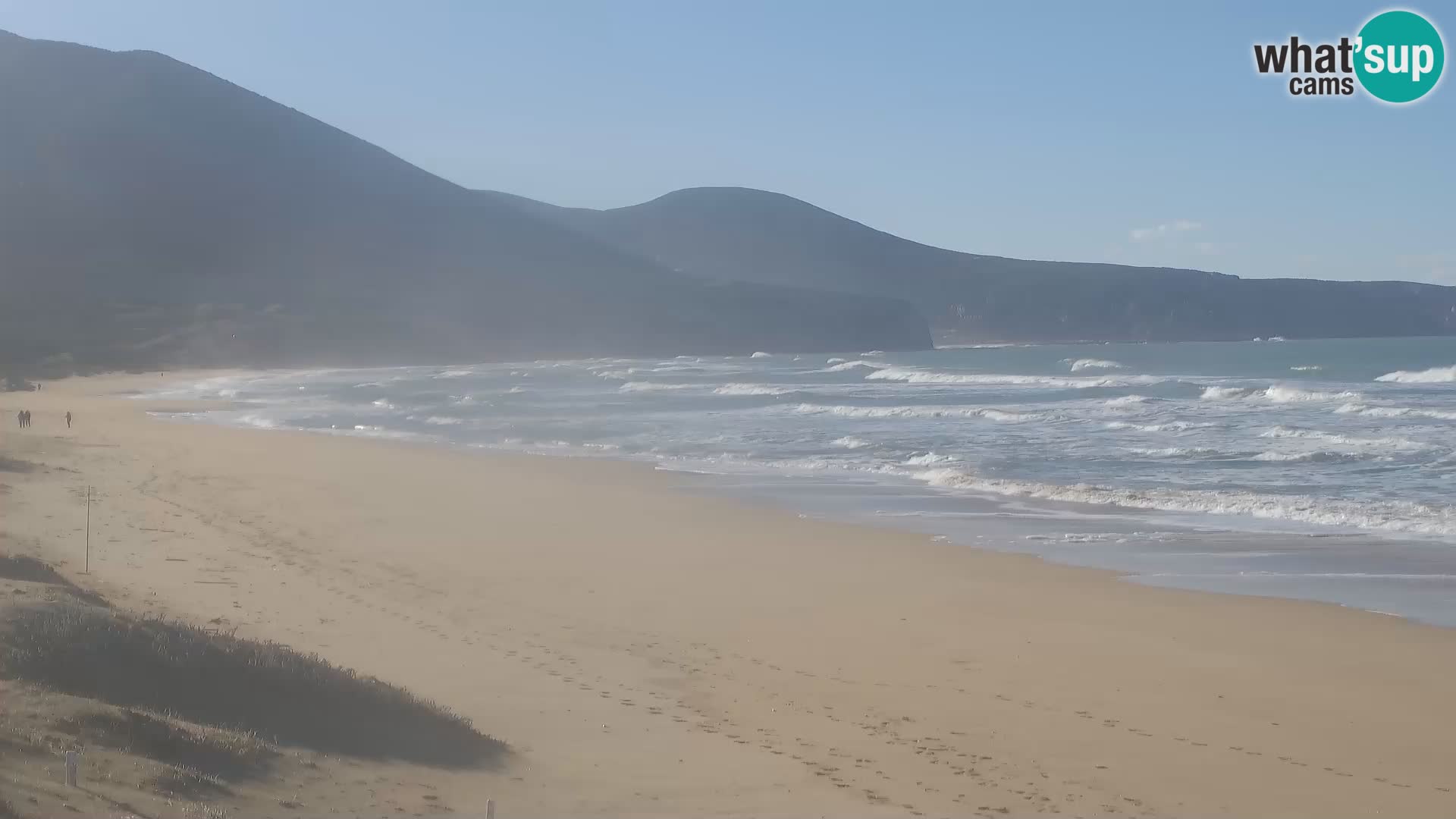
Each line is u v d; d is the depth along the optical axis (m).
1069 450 30.14
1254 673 10.95
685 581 14.95
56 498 19.97
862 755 8.51
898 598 14.05
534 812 6.79
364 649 10.95
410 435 37.31
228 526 18.08
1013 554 16.95
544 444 33.81
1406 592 14.34
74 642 7.20
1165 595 14.25
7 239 157.50
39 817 4.79
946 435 34.47
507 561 16.06
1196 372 79.88
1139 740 9.03
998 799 7.70
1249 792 8.01
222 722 7.04
